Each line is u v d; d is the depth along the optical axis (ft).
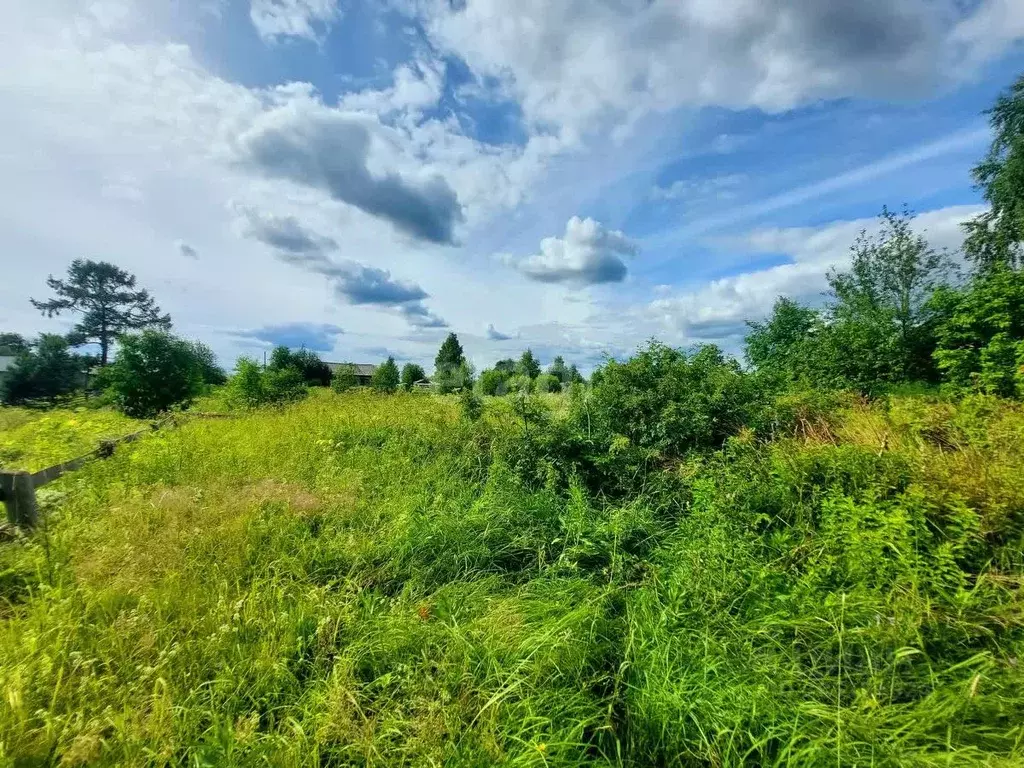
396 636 9.04
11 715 6.63
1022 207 55.06
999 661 7.70
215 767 6.09
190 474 18.43
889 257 53.93
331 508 15.31
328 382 119.24
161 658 7.75
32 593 9.90
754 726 7.12
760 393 22.52
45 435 22.65
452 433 24.43
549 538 14.49
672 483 17.74
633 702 7.79
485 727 6.91
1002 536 10.18
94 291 152.76
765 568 10.36
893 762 6.20
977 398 18.03
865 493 11.46
